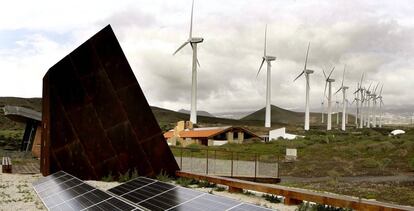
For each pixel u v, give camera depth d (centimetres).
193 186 1980
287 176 3434
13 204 1355
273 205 1470
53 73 2103
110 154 2150
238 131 7994
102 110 2159
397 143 5622
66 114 2112
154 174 2188
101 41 2167
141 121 2192
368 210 1195
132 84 2191
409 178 3278
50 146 2072
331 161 4550
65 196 1258
